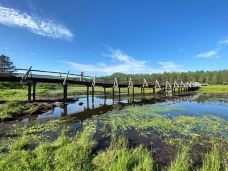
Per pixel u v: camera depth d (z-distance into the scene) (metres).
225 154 9.74
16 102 20.38
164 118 17.89
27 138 11.26
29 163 7.17
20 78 22.14
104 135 12.16
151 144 10.91
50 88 62.88
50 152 8.22
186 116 18.97
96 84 30.66
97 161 7.93
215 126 15.15
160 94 51.00
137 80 44.03
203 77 134.00
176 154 9.59
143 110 22.56
